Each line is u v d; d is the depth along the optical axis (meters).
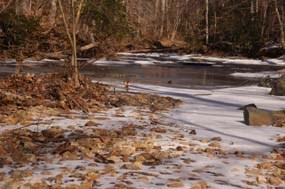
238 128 8.93
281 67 31.27
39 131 7.91
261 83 17.94
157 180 5.39
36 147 6.86
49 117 9.25
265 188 5.32
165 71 26.09
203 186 5.21
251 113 9.34
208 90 16.09
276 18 45.84
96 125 8.61
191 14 56.47
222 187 5.25
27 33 22.61
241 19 46.09
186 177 5.59
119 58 35.31
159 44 46.59
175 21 55.84
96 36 27.58
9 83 12.76
